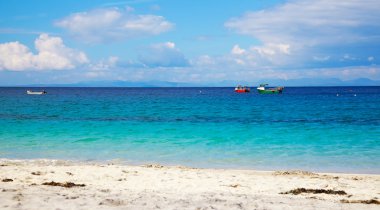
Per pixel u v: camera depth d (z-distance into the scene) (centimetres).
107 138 2788
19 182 1330
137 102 8269
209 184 1405
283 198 1106
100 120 4078
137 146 2452
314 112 5297
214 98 10806
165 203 955
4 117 4344
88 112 5228
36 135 2909
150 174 1572
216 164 1928
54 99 9806
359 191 1336
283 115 4800
